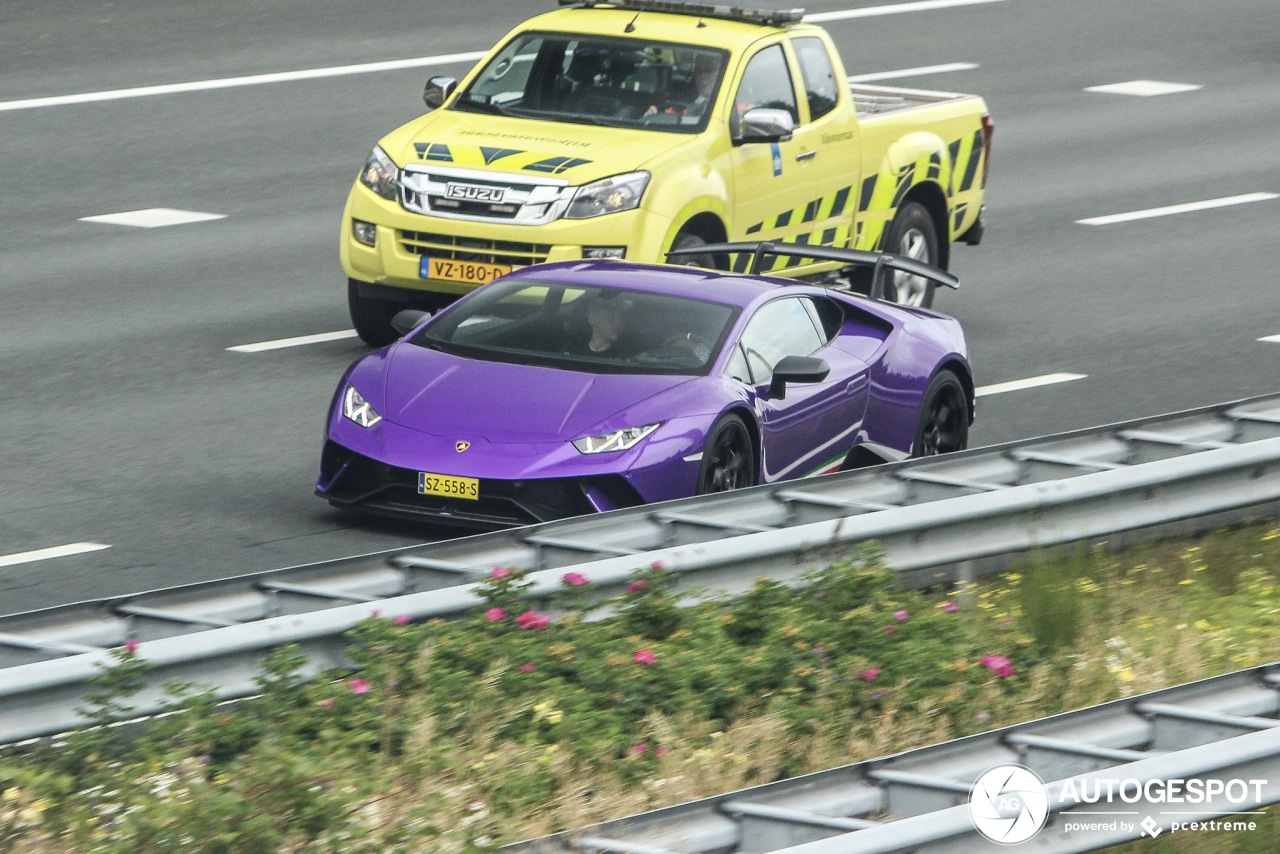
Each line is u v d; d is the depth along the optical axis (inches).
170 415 1827.0
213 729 993.5
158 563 1406.3
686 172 1994.3
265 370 2005.4
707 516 1288.1
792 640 1157.1
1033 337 2289.6
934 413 1724.9
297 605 1119.6
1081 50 4244.6
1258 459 1453.0
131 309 2236.7
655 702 1086.4
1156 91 3944.4
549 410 1448.1
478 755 1013.8
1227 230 2925.7
